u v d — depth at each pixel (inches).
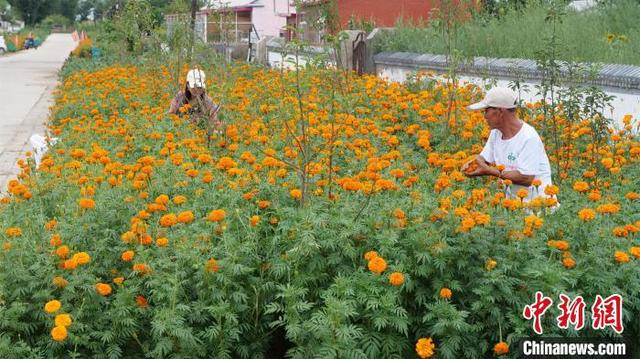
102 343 155.7
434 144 327.6
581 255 171.8
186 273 166.6
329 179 213.6
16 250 165.9
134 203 201.8
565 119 319.6
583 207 199.2
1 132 558.6
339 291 150.9
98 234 182.9
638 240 177.5
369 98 401.1
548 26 541.6
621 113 396.8
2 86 967.6
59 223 182.2
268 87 418.9
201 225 184.1
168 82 478.9
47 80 1088.8
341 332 140.4
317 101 350.6
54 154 297.1
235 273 160.2
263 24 1688.0
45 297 155.0
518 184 225.3
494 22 632.4
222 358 157.5
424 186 218.8
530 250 165.8
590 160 287.0
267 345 173.6
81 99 483.8
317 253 168.4
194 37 454.3
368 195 191.6
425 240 164.4
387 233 165.6
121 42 858.8
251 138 290.5
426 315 153.9
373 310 153.1
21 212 200.2
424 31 667.4
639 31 525.0
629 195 208.1
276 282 168.4
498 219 175.0
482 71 467.2
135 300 163.9
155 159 264.2
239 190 205.9
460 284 163.9
